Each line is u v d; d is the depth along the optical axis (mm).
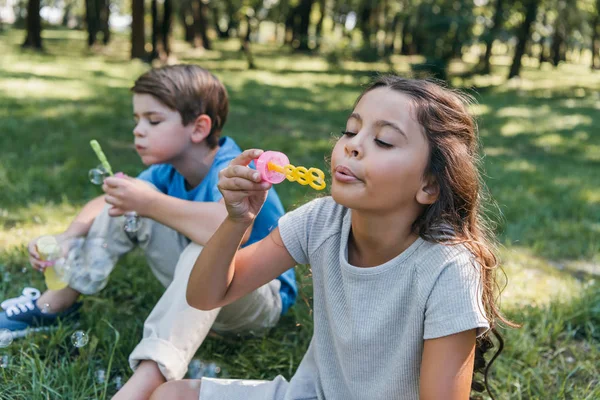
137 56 17875
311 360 1598
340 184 1285
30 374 1898
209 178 2102
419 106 1276
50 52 18359
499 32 18094
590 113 12766
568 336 2420
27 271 2678
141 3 17641
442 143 1286
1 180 4016
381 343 1379
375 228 1354
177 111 2045
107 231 2141
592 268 3436
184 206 1920
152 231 2084
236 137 6762
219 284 1476
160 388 1581
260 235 2107
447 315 1279
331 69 19922
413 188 1296
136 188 1922
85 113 7504
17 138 5562
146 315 2398
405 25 28516
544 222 4246
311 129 8234
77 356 2062
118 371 2018
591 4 24453
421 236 1335
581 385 2152
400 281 1352
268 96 11789
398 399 1406
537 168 6402
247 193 1346
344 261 1407
